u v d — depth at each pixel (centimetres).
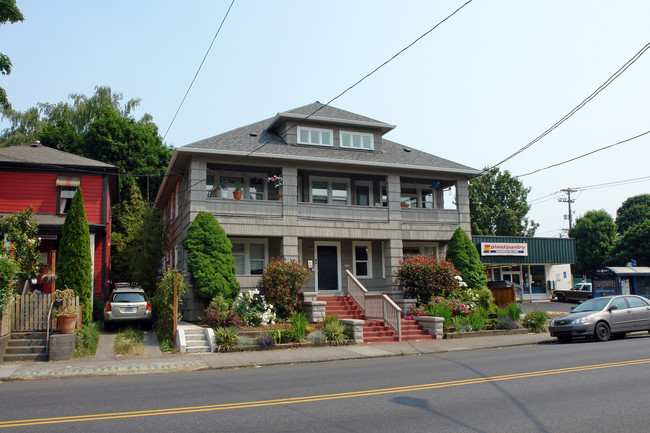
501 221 5388
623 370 1120
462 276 2397
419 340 1909
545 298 4000
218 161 2136
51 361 1409
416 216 2480
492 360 1352
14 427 695
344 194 2539
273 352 1609
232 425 699
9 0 2031
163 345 1650
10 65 2133
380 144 2612
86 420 732
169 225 2753
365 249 2516
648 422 701
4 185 2334
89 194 2450
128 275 2902
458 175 2608
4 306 1416
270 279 1991
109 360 1434
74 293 1697
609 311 1822
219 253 1973
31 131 4175
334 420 724
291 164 2258
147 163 3962
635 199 7025
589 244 6081
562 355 1400
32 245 1738
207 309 1847
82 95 4425
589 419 719
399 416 745
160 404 845
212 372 1278
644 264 5028
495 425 692
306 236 2233
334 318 1889
